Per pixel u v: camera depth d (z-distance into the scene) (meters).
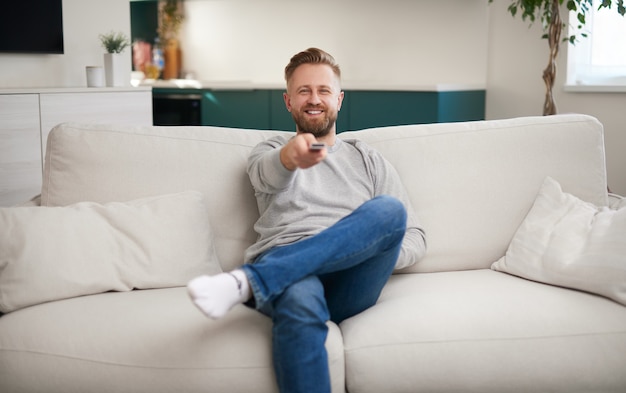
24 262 1.86
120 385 1.67
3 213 1.93
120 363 1.67
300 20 5.74
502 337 1.76
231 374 1.66
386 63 5.32
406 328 1.76
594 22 4.26
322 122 2.12
